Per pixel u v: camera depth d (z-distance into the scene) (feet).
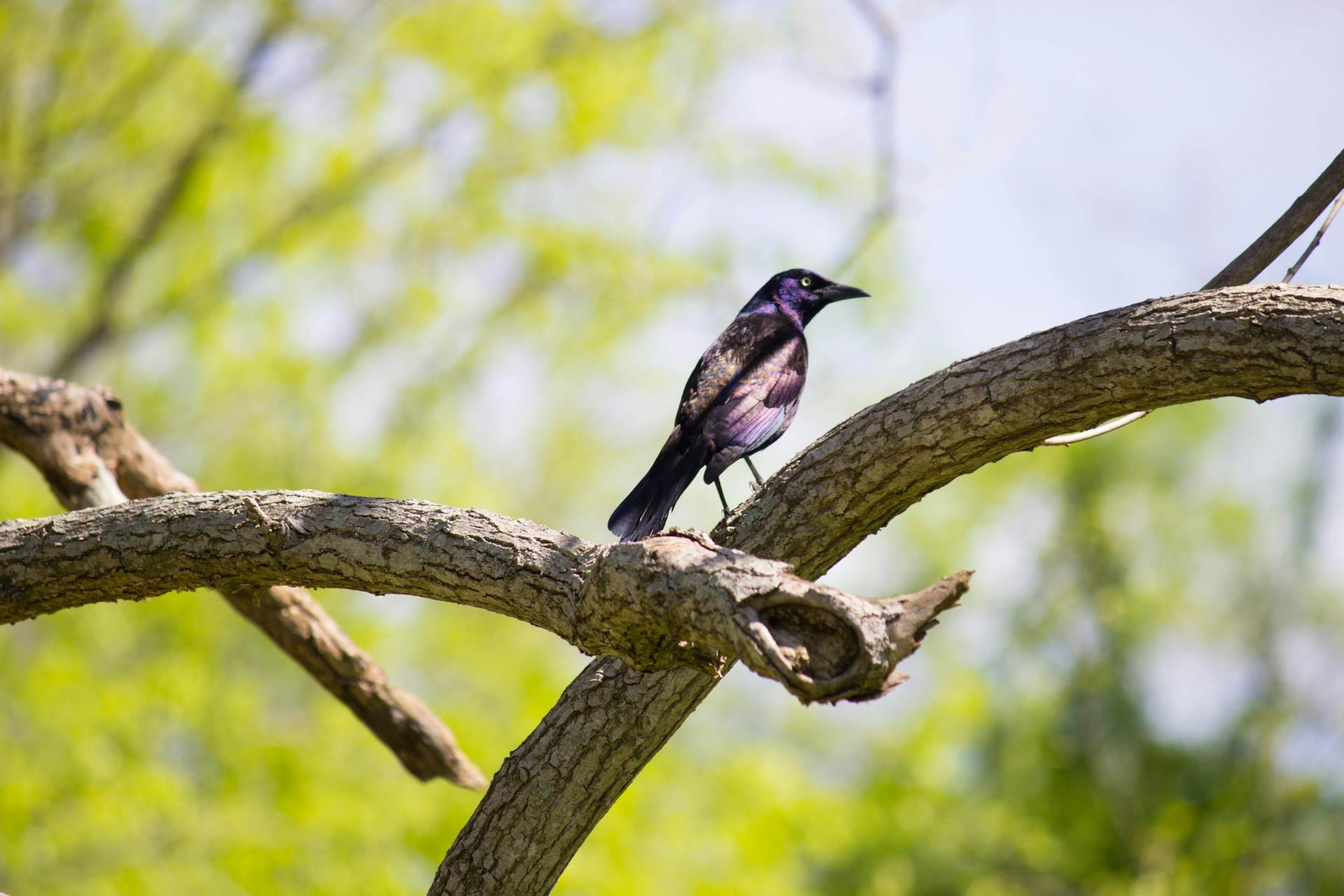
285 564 14.52
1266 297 12.17
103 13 49.06
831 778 61.57
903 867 62.08
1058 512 80.74
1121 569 78.13
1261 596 72.90
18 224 49.29
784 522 14.78
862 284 52.03
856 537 15.07
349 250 51.13
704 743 57.72
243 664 48.19
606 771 14.87
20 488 44.98
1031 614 79.36
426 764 21.30
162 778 36.32
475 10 49.65
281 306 49.24
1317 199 15.74
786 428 23.04
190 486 21.61
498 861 15.01
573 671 48.21
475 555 13.37
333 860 37.27
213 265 50.31
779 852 39.68
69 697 37.73
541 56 49.96
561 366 53.88
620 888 35.86
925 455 14.01
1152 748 74.33
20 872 36.91
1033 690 77.77
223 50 51.01
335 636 20.59
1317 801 62.44
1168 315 12.59
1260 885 62.08
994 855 70.49
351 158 50.14
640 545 11.65
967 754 76.89
